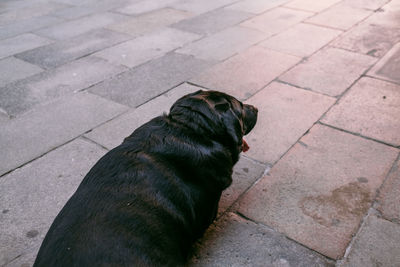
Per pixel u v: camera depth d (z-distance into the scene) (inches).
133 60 99.0
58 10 142.1
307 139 68.8
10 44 111.7
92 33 117.6
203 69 93.2
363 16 122.6
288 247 51.5
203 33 114.3
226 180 48.0
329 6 134.0
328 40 105.9
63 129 74.2
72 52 104.9
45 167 65.2
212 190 47.1
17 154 68.2
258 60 95.9
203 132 46.6
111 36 114.7
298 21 121.0
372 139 68.1
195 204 45.3
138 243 38.5
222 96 49.3
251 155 65.8
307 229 53.5
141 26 121.9
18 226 55.4
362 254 50.1
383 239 51.7
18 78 92.3
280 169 62.7
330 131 70.4
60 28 122.9
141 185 41.9
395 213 54.9
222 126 47.0
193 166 45.4
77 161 66.3
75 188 61.1
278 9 133.3
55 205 58.4
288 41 106.3
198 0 147.5
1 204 58.6
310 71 90.1
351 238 52.1
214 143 46.7
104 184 41.5
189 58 98.7
